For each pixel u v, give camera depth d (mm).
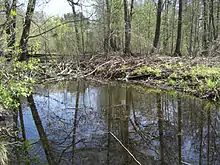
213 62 10719
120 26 18516
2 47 4945
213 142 4699
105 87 10672
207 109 6723
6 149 4418
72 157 4219
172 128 5488
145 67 11555
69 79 12953
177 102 7586
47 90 10375
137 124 5824
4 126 5613
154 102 7750
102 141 4867
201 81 8414
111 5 16906
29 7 8883
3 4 6312
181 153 4285
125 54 14531
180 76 9742
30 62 5625
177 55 14953
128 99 8312
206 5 19312
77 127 5707
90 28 19578
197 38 23250
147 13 24047
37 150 4520
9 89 5480
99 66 13008
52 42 17422
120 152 4375
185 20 23375
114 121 6098
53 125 5844
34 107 7484
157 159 4078
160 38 26219
